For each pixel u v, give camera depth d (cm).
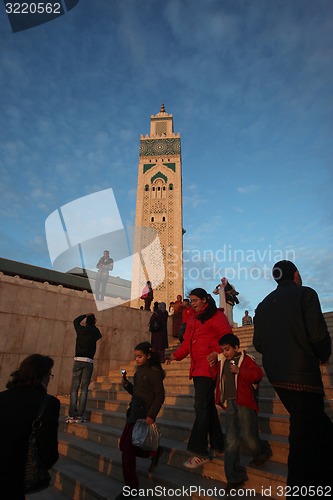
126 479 281
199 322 337
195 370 321
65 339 817
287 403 218
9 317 736
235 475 258
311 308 225
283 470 263
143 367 321
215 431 308
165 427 415
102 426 492
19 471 171
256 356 636
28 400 188
